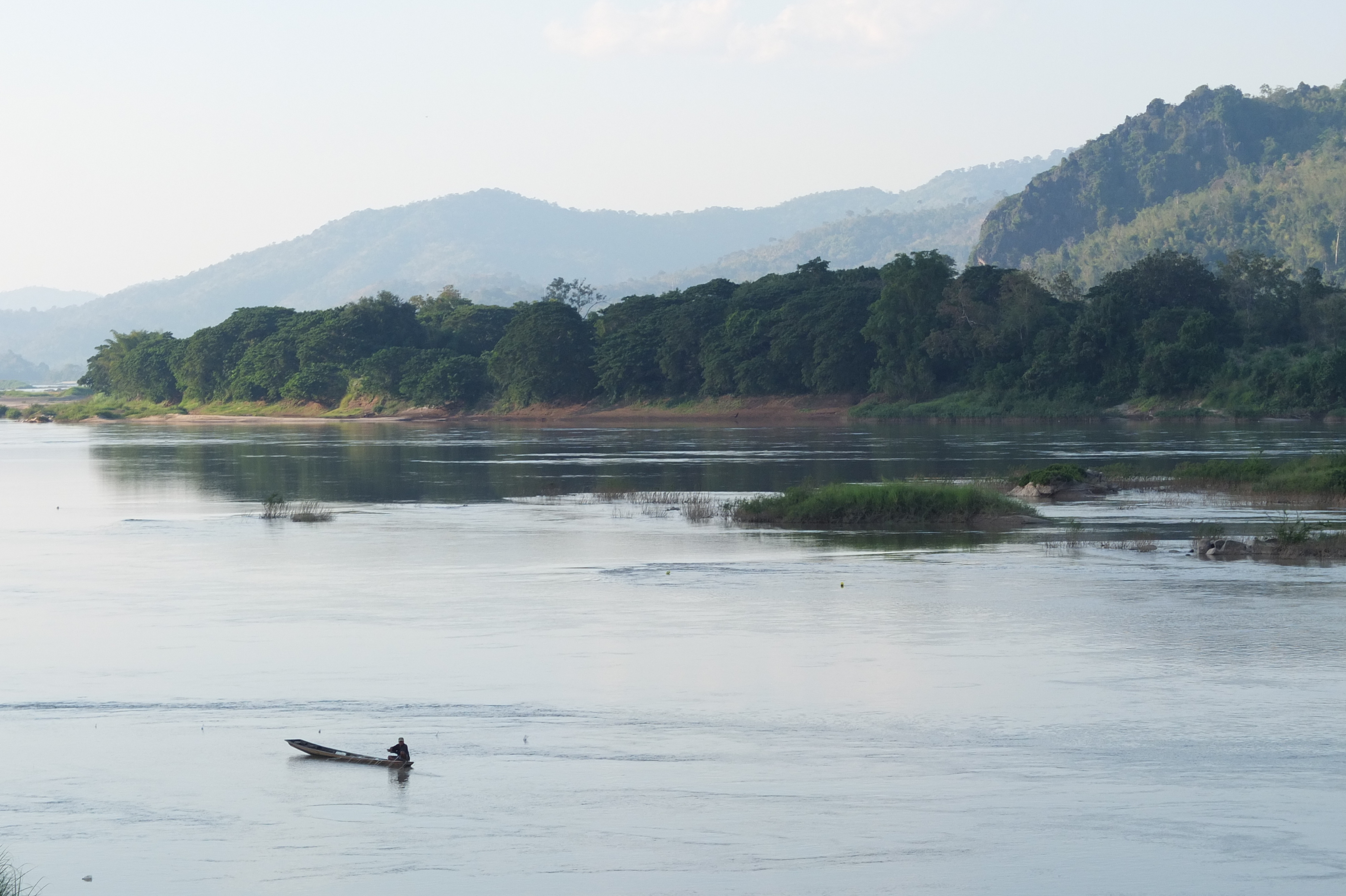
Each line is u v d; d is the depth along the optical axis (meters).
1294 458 111.25
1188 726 29.80
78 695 33.53
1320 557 55.47
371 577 53.28
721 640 39.62
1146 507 77.38
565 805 24.80
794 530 68.38
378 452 150.00
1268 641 38.81
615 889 21.06
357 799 25.25
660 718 30.73
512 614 44.44
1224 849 22.56
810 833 23.33
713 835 23.28
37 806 25.05
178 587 51.47
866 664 36.19
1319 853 22.39
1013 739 28.92
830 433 181.25
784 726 29.98
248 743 29.00
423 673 35.62
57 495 95.50
